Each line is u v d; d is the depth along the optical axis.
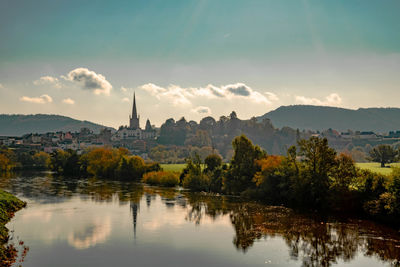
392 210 60.00
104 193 103.75
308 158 83.94
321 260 45.09
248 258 46.06
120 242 52.81
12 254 46.28
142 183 134.12
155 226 62.44
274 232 57.84
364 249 49.12
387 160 175.38
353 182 74.31
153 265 43.84
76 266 43.16
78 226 62.12
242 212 73.94
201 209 77.56
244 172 99.69
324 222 64.19
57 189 112.75
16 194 99.88
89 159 172.38
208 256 46.88
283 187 85.50
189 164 120.31
